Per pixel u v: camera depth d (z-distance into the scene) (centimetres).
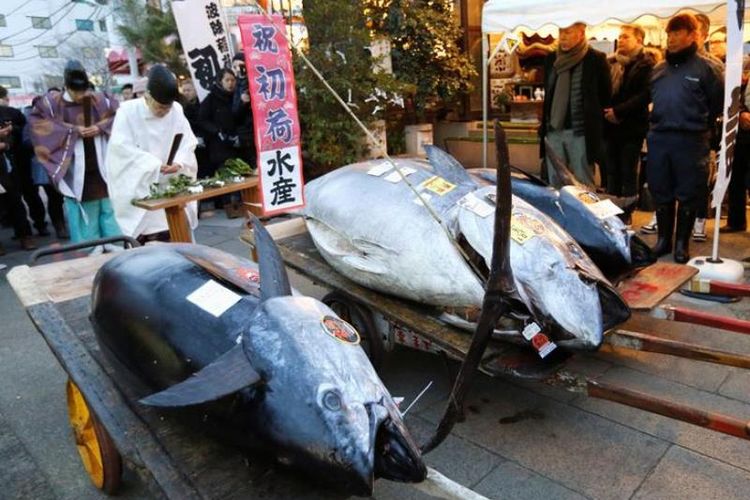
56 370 393
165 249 258
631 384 329
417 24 843
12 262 644
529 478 259
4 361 408
